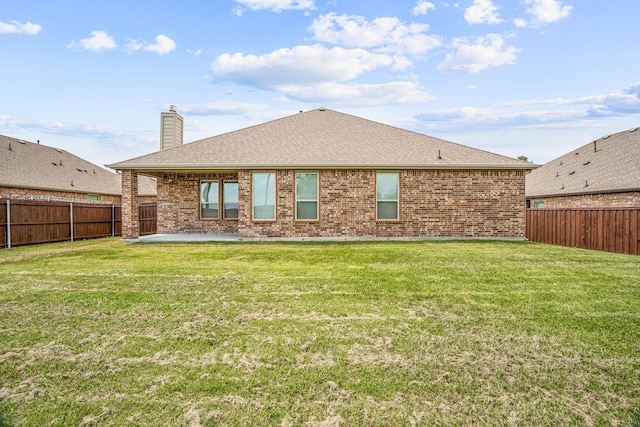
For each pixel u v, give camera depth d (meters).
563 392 3.04
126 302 5.48
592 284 6.54
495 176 13.95
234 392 3.04
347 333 4.26
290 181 13.94
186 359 3.63
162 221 16.72
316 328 4.42
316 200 14.04
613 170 18.12
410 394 3.01
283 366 3.48
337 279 6.94
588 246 12.02
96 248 12.09
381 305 5.31
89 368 3.45
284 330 4.36
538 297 5.70
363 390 3.07
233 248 11.64
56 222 15.03
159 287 6.39
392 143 15.64
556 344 3.95
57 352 3.78
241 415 2.74
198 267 8.23
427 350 3.81
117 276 7.29
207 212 16.81
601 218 11.53
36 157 22.80
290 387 3.11
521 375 3.30
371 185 13.93
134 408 2.83
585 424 2.63
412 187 13.92
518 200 13.97
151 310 5.10
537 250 10.96
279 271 7.73
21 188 19.20
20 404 2.88
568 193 19.17
